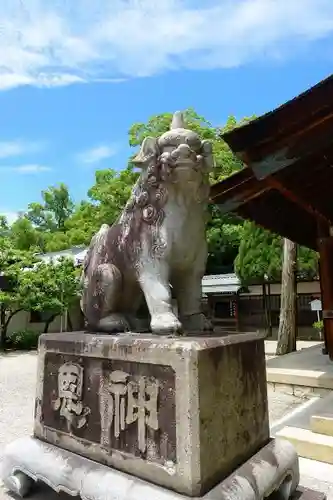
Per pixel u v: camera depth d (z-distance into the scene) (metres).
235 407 1.89
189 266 2.19
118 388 1.92
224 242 15.09
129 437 1.85
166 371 1.75
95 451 1.98
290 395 4.73
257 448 2.06
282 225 5.54
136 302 2.37
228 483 1.70
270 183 3.66
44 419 2.29
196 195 2.07
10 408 4.73
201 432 1.64
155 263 2.05
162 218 2.05
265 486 1.83
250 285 13.53
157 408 1.75
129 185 11.52
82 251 16.38
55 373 2.28
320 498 2.12
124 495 1.70
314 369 4.99
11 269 11.80
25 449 2.23
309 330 12.98
